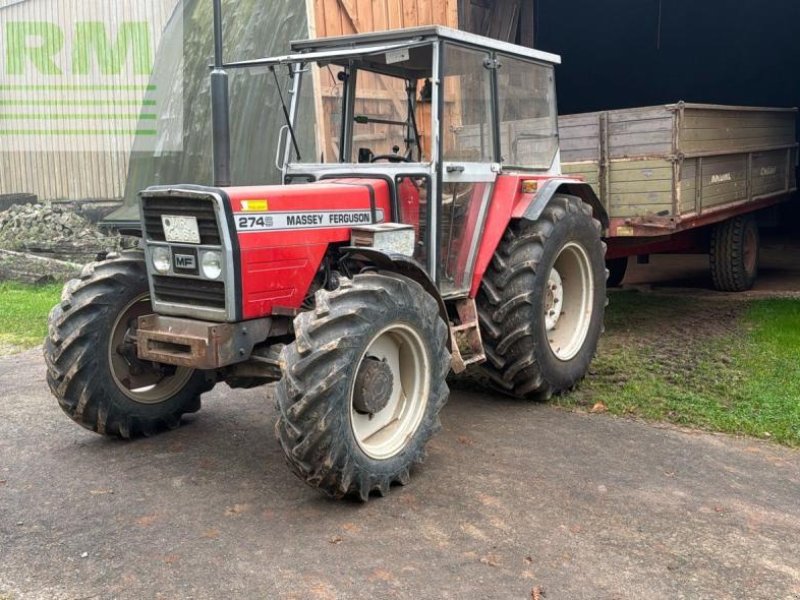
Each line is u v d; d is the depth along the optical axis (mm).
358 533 3541
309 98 4961
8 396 5676
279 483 4102
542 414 5145
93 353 4465
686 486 4012
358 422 3875
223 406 5391
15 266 10617
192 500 3898
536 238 5082
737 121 8438
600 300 5789
